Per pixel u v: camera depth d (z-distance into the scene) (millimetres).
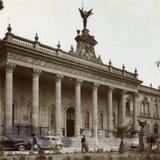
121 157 31750
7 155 31594
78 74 59906
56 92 55844
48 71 54469
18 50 50156
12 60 49469
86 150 41844
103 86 66938
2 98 52750
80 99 62875
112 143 59125
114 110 74250
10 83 48875
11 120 48406
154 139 54750
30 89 58281
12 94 52281
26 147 43438
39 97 59562
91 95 70438
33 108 51656
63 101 63844
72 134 64562
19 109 55938
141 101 88062
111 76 67375
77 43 64375
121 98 71312
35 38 53781
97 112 68375
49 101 61156
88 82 62812
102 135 64562
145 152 42656
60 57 56250
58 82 56094
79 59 62000
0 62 50438
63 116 63469
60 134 54906
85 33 65250
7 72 48938
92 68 62469
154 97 93562
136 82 74438
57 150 42000
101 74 65000
